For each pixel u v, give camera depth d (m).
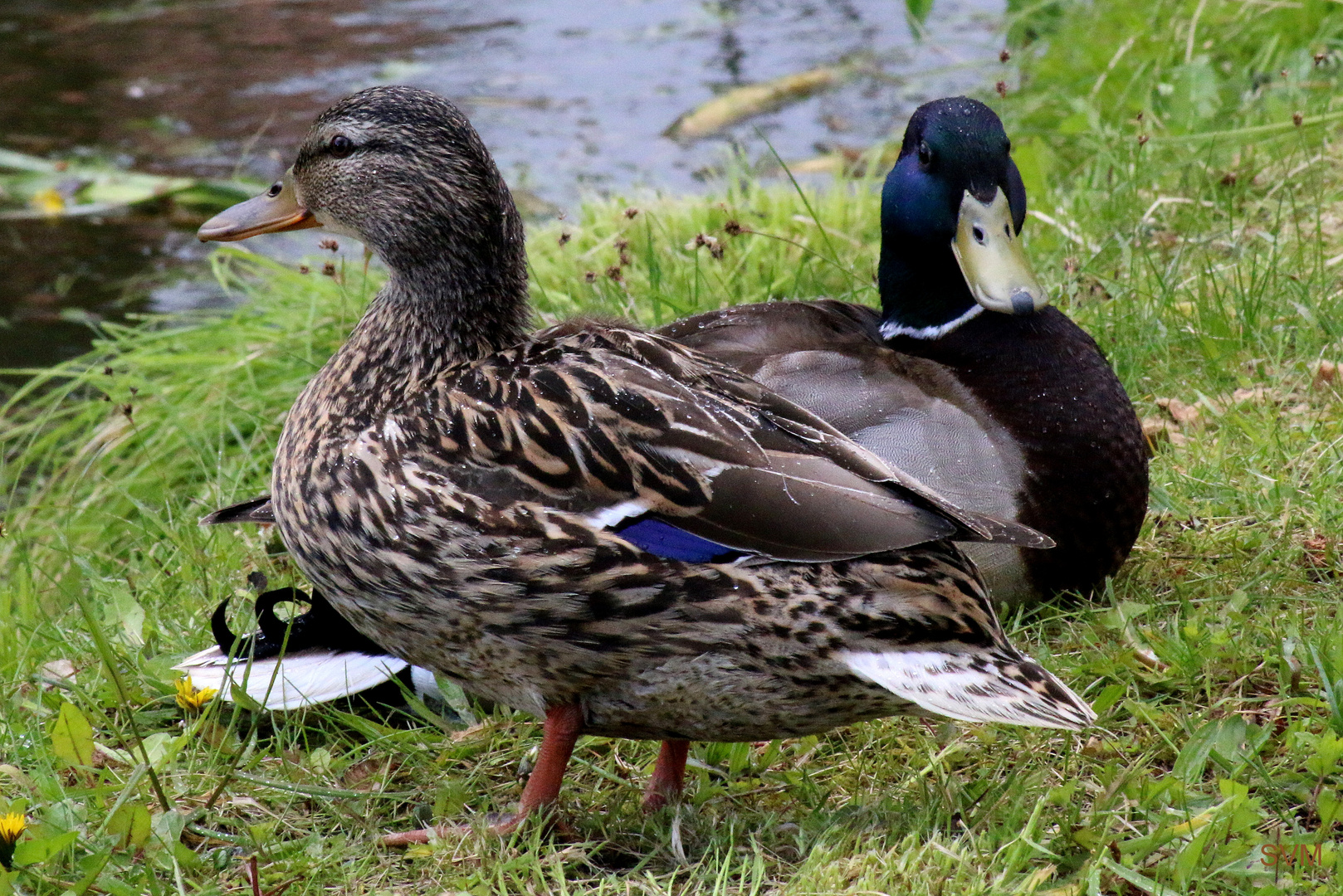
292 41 18.62
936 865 5.18
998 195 7.41
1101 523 7.12
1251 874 5.06
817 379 7.11
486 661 5.54
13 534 9.64
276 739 6.44
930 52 17.39
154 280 13.89
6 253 14.32
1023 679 5.08
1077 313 9.81
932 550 5.34
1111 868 5.10
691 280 11.04
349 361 6.00
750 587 5.18
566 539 5.23
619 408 5.43
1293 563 7.30
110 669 5.92
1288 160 11.70
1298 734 5.81
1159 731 5.98
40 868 5.46
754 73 17.05
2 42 18.56
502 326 6.11
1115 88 13.91
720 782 6.08
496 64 17.69
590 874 5.59
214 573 8.22
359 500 5.52
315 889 5.51
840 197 12.24
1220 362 9.18
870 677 5.12
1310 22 14.02
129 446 11.17
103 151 15.78
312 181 6.28
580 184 14.43
